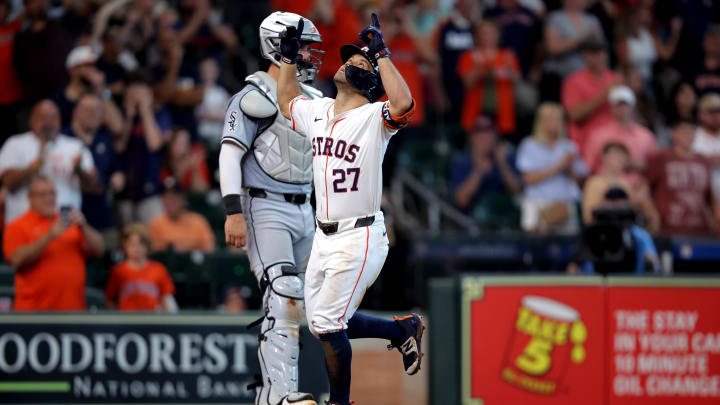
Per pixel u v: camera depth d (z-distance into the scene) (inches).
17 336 1085.8
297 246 824.9
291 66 736.3
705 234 1675.7
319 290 707.4
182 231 1469.0
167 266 1368.1
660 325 1128.2
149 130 1561.3
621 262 1184.2
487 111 1855.3
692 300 1129.4
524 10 1979.6
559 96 1886.1
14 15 1659.7
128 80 1571.1
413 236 1521.9
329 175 697.0
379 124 689.6
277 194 800.9
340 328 693.9
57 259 1214.3
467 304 1128.8
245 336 1110.4
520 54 1958.7
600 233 1195.3
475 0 1978.3
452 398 1125.7
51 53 1643.7
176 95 1670.8
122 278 1263.5
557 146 1718.8
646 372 1126.4
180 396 1098.1
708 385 1126.4
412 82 1831.9
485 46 1872.5
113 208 1533.0
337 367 701.3
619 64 2018.9
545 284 1130.0
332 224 697.0
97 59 1656.0
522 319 1129.4
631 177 1676.9
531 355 1125.7
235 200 774.5
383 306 1493.6
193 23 1830.7
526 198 1713.8
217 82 1800.0
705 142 1812.3
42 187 1230.9
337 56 1770.4
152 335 1101.1
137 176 1546.5
